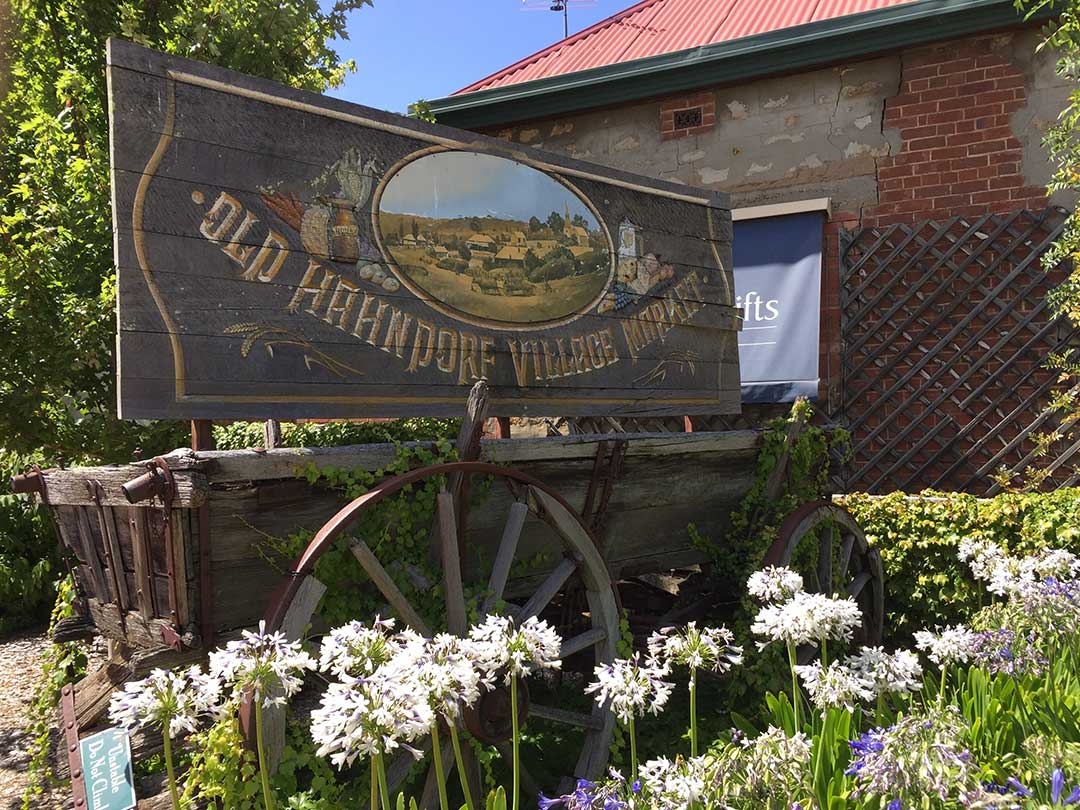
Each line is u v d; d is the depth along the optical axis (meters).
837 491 6.74
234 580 2.74
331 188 3.31
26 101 6.20
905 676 2.67
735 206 7.71
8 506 7.59
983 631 3.22
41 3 5.98
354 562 2.97
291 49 6.64
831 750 2.51
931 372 6.88
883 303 7.11
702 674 4.85
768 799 2.13
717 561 4.47
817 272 7.19
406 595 3.08
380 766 1.97
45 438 5.54
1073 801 1.96
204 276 2.93
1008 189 6.71
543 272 4.00
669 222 4.59
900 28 6.85
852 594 5.04
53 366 5.24
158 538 2.70
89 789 2.46
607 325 4.23
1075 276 5.70
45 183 5.86
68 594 3.42
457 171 3.73
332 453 2.91
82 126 6.09
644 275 4.43
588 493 3.79
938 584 5.40
